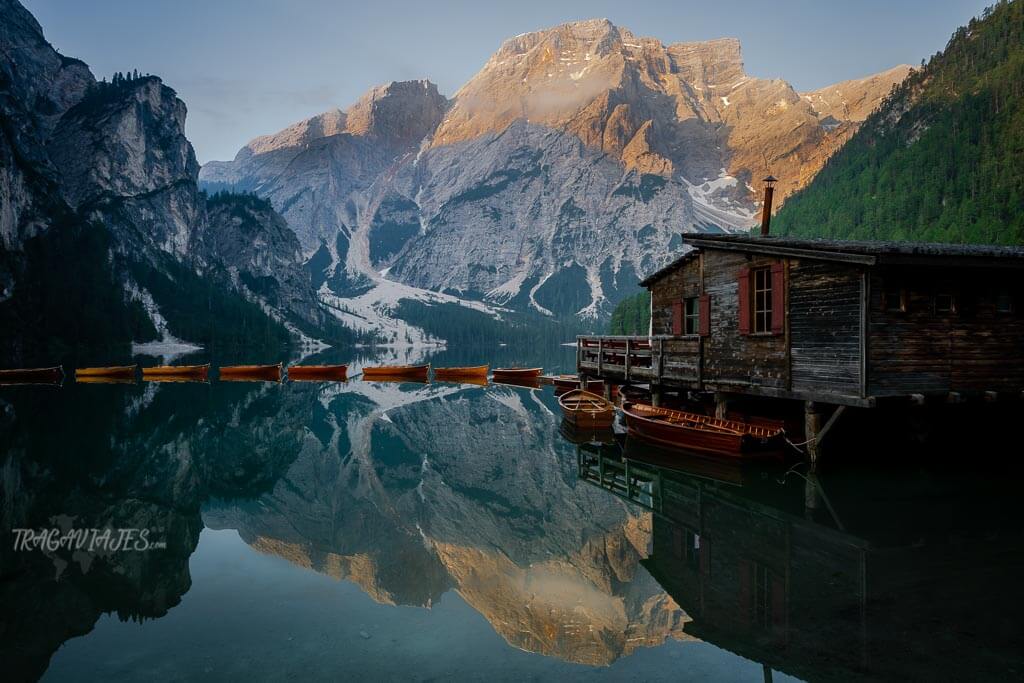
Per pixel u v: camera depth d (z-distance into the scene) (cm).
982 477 1820
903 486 1731
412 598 1071
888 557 1175
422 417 3997
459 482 2192
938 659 780
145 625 934
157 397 4703
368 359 14250
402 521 1673
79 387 5438
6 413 3531
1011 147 13600
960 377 1831
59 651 843
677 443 2255
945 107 17875
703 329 2331
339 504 1873
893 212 14375
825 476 1859
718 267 2275
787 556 1212
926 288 1791
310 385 6347
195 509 1752
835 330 1778
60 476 2064
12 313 13200
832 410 1911
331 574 1203
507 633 913
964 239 11069
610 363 3088
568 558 1327
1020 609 923
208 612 984
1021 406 2177
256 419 3766
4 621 949
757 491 1752
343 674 776
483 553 1378
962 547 1224
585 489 1969
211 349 17850
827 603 970
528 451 2728
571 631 919
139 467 2284
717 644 854
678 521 1531
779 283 1955
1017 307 1930
